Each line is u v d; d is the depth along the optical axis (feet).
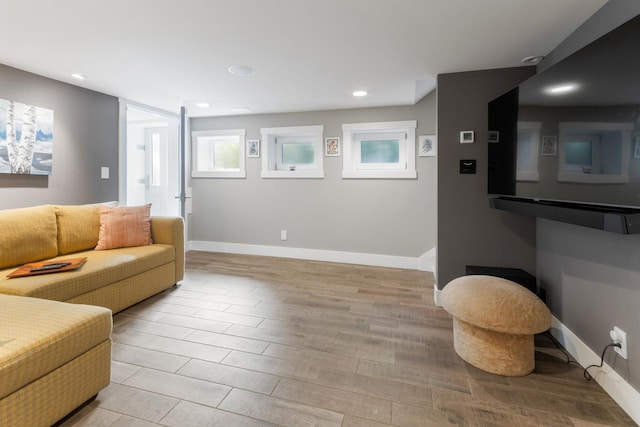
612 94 4.32
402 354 6.26
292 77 9.21
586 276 5.87
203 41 6.89
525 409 4.73
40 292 6.10
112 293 7.71
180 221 10.28
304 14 5.80
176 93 10.89
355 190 13.26
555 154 5.53
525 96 6.39
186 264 12.92
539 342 6.82
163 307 8.48
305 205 13.94
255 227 14.69
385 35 6.60
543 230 7.74
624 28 4.11
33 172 8.82
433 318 7.95
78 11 5.68
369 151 13.44
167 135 15.87
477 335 5.76
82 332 4.55
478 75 8.45
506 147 7.14
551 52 7.34
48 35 6.62
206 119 15.02
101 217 9.50
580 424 4.44
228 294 9.51
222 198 15.08
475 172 8.49
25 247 7.52
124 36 6.68
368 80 9.41
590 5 5.46
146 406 4.74
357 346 6.55
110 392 5.04
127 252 8.87
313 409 4.71
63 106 9.63
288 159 14.55
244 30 6.41
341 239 13.55
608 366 5.17
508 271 7.96
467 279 6.38
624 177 4.17
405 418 4.54
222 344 6.57
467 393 5.09
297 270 12.19
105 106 10.96
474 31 6.41
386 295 9.56
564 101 5.29
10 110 8.29
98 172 10.75
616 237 5.04
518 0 5.33
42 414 4.05
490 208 8.43
